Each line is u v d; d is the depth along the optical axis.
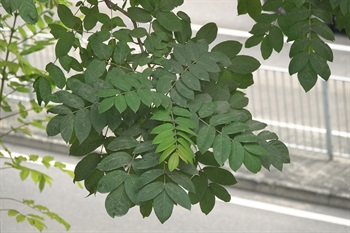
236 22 22.94
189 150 6.33
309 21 7.24
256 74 18.81
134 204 6.38
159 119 6.49
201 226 16.08
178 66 6.86
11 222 16.16
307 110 18.38
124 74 6.64
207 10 23.45
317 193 16.59
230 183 7.07
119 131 6.77
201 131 6.47
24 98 18.98
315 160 17.27
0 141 10.64
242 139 6.46
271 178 16.95
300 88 18.67
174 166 6.24
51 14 10.02
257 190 16.95
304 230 16.11
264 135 6.84
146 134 6.73
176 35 7.33
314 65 7.09
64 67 7.30
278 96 18.78
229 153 6.39
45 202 16.84
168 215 6.19
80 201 16.75
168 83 6.67
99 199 16.77
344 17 7.33
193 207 16.38
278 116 17.59
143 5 7.30
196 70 6.85
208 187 7.12
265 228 16.14
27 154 18.45
